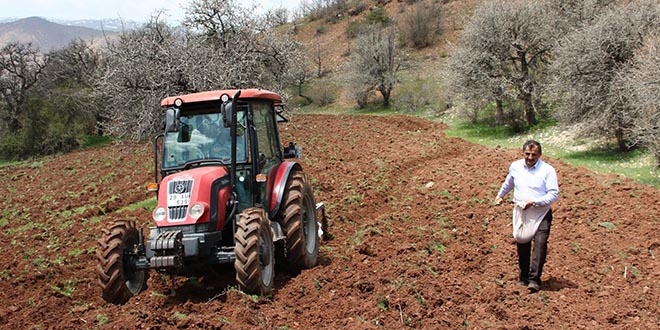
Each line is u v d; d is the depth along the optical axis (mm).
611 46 15562
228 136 7504
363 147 22031
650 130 12469
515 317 6402
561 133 19828
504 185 7402
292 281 7551
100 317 6336
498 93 22094
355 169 17156
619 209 10492
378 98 39438
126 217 13031
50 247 10922
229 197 7156
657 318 6305
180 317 6215
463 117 27438
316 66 52000
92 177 19797
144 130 12312
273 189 7859
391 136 24797
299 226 7801
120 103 12461
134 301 6992
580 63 15805
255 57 13531
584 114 16312
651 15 15742
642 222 9664
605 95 15656
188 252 6598
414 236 9672
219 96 7328
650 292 6973
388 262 8328
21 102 30297
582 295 6980
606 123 15547
